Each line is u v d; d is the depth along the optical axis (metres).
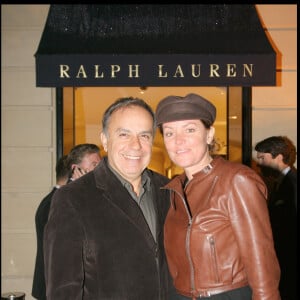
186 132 2.02
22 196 5.02
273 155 4.64
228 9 4.44
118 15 4.39
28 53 5.02
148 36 4.26
